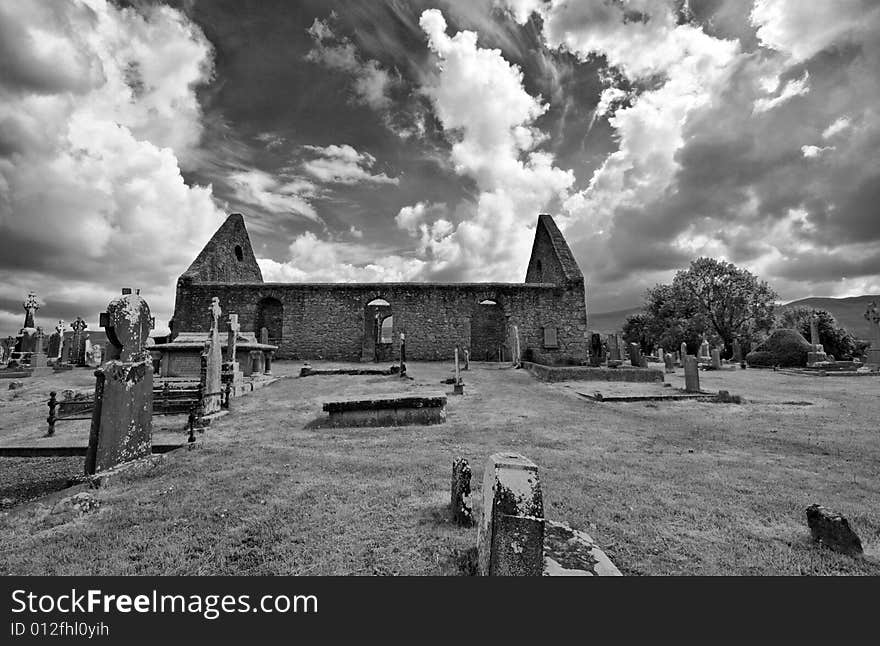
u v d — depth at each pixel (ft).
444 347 81.05
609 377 53.47
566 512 14.03
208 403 33.17
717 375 70.13
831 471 18.88
